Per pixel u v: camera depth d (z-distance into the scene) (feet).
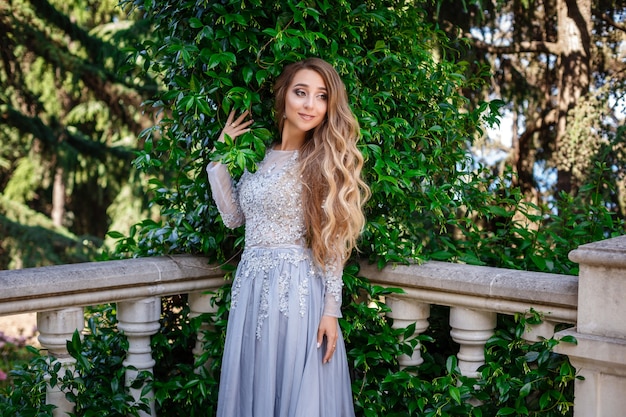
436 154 8.55
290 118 7.45
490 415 7.66
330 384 7.47
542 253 8.78
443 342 9.02
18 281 6.79
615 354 6.19
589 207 9.13
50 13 26.58
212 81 7.89
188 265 8.31
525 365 7.08
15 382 7.63
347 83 7.97
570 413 7.18
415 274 7.85
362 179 8.16
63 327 7.43
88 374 8.16
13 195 30.01
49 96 28.12
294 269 7.32
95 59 28.45
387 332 8.07
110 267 7.61
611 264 6.17
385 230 8.12
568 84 19.85
